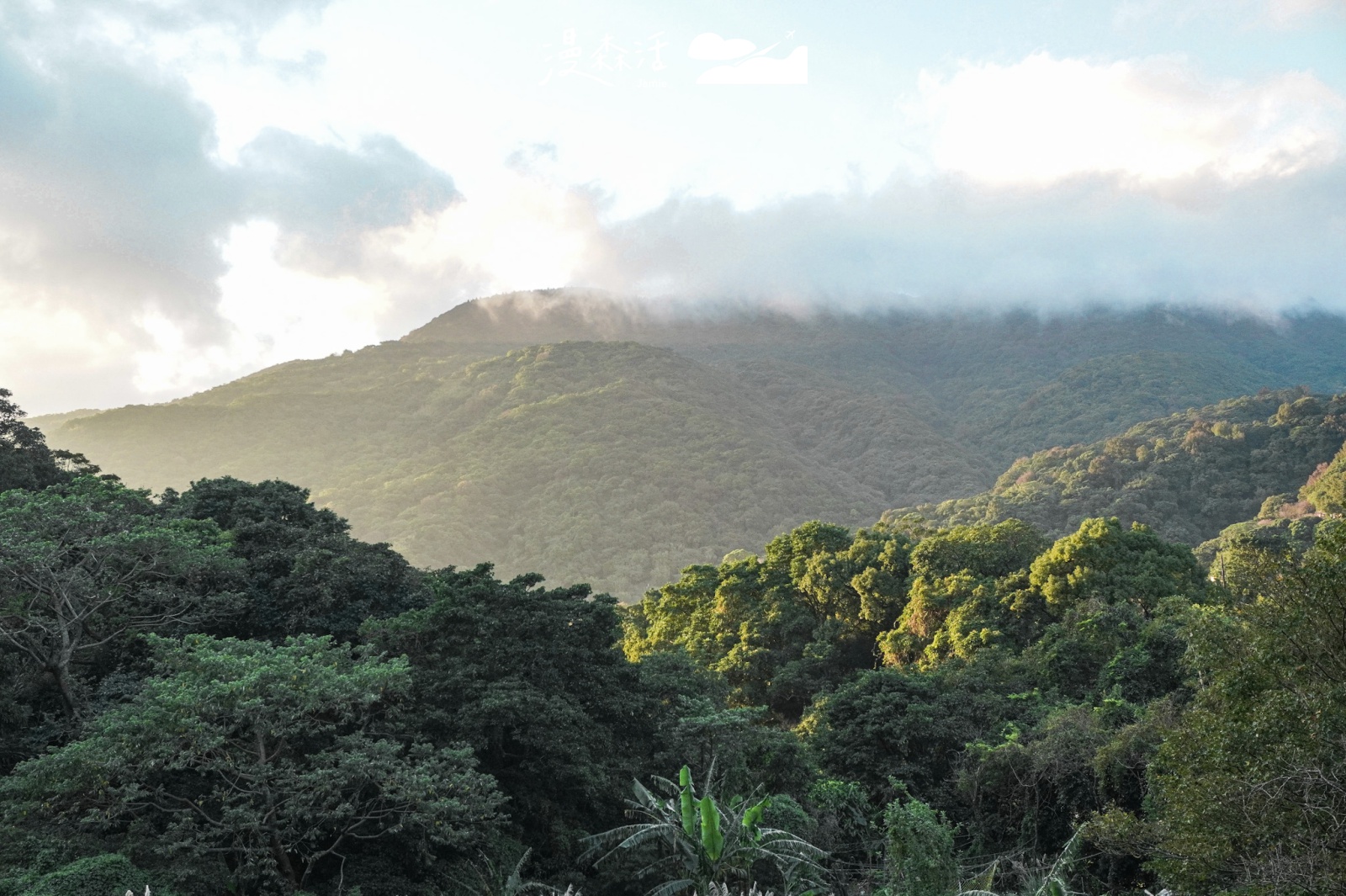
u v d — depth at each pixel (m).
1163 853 18.67
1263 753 15.98
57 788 20.09
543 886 24.06
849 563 69.50
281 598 32.84
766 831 23.95
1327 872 15.02
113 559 30.66
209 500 37.91
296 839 22.66
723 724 30.91
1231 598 38.88
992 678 47.44
